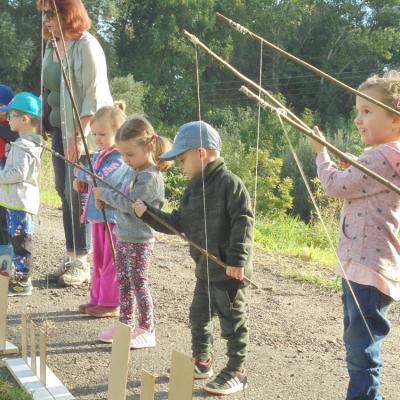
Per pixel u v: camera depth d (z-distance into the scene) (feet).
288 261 26.37
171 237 28.19
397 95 10.46
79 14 17.24
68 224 18.86
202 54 130.41
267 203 55.42
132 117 14.19
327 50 152.35
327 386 13.19
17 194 17.84
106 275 16.47
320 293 20.94
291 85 149.79
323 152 10.95
